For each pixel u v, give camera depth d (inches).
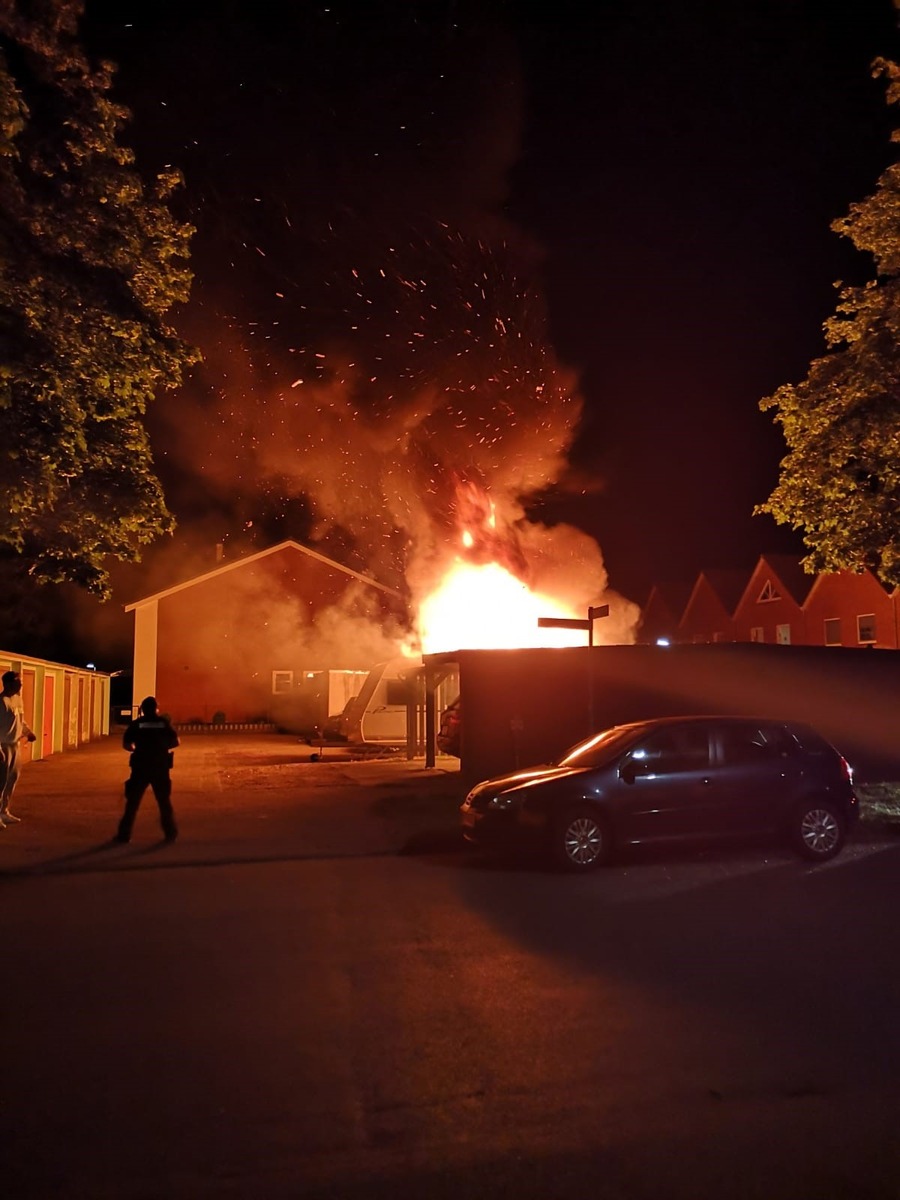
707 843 406.6
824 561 573.3
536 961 266.5
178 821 540.7
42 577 561.3
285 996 241.1
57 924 320.2
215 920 323.6
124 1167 156.3
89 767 883.4
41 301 432.8
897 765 671.1
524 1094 181.5
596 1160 156.8
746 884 367.2
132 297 476.7
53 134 445.1
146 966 269.3
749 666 661.9
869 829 488.7
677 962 263.0
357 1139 164.9
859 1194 146.2
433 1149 161.2
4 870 411.8
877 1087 182.9
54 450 457.4
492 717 666.2
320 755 943.7
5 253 419.5
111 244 468.1
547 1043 206.4
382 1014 226.4
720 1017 220.1
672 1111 173.6
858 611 1417.3
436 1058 199.3
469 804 428.1
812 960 263.4
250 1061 199.5
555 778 403.2
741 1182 149.6
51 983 254.2
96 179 456.1
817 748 427.8
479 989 243.4
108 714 1509.6
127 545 551.5
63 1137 166.7
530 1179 151.0
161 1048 207.3
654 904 335.6
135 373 484.7
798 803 414.9
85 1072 194.9
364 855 446.0
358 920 320.2
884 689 677.9
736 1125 168.1
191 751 1058.7
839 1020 217.5
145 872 410.6
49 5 432.8
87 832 505.4
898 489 522.9
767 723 428.1
